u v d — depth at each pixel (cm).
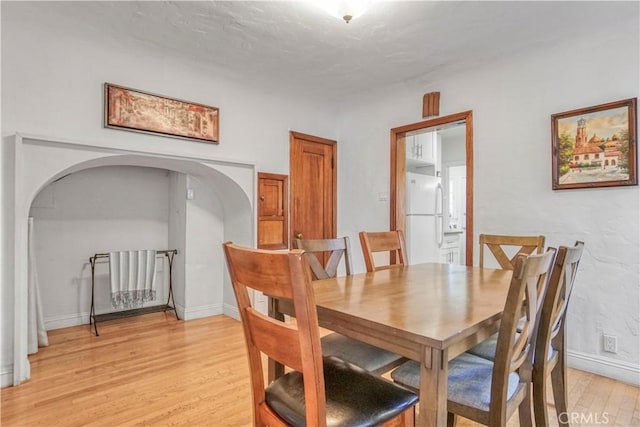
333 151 415
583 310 237
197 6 206
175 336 301
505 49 255
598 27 222
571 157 241
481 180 288
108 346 277
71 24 226
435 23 221
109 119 254
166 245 400
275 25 226
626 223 221
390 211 362
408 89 338
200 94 304
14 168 216
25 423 174
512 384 126
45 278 319
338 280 180
